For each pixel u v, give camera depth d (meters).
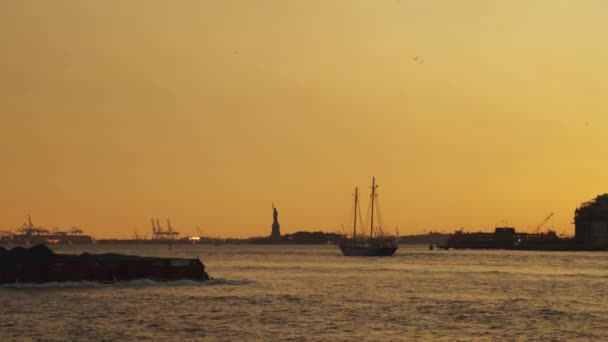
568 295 149.25
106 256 168.38
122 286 153.88
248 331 97.31
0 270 149.62
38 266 152.25
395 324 104.56
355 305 126.56
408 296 144.12
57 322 103.44
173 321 105.12
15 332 95.31
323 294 146.00
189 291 146.50
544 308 124.88
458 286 171.25
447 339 93.06
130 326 100.56
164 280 164.12
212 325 101.94
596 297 145.25
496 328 101.94
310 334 95.44
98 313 112.38
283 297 138.62
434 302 133.00
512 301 136.12
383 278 199.38
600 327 103.56
